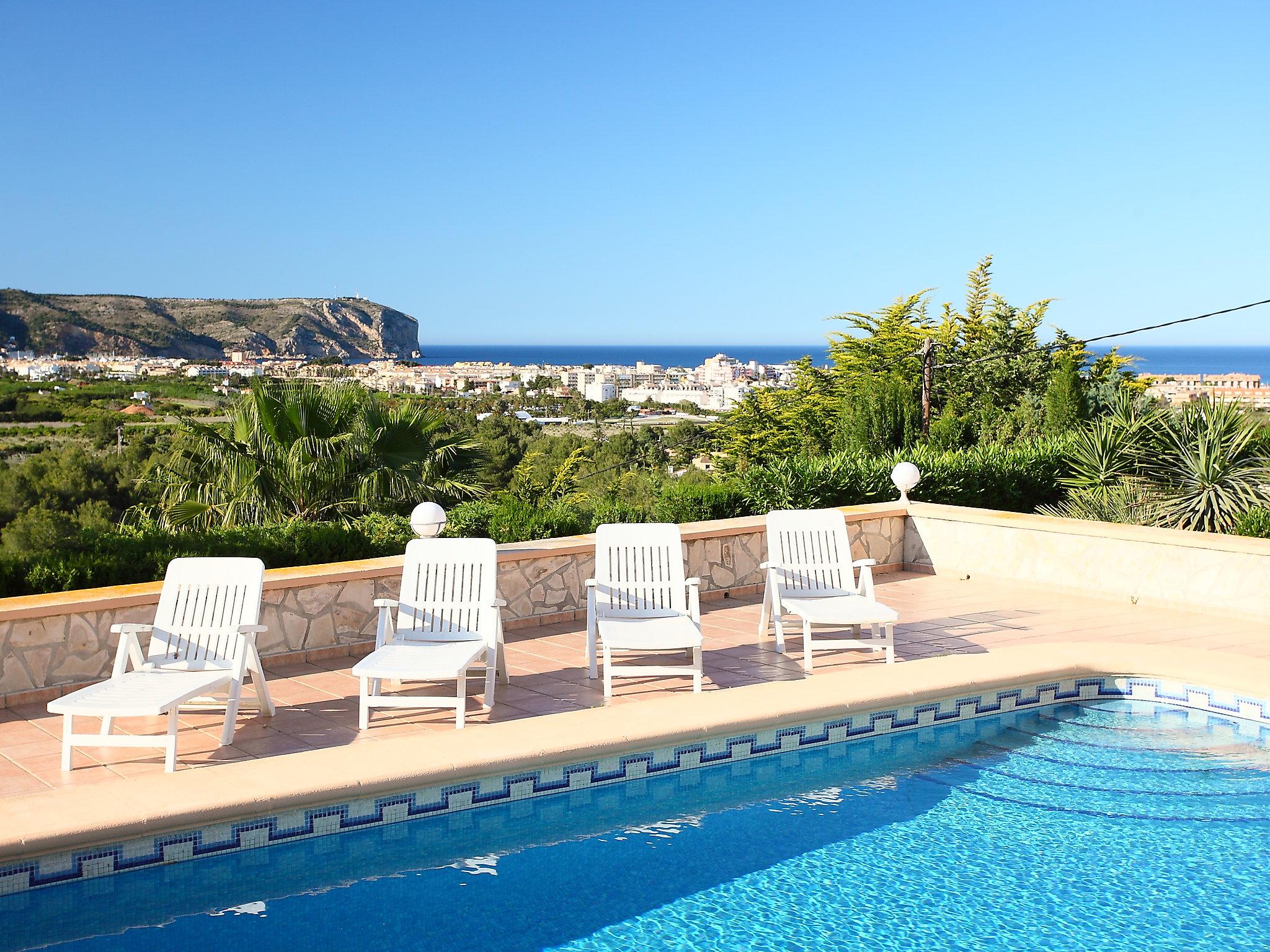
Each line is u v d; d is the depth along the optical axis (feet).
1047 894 13.10
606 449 59.00
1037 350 71.15
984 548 32.37
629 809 15.67
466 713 19.17
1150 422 36.52
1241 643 24.41
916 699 19.08
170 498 36.88
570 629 26.18
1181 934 12.14
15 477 68.54
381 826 14.57
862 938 11.98
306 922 12.16
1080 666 20.90
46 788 15.33
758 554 31.07
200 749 17.02
